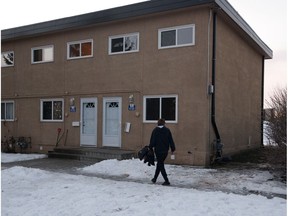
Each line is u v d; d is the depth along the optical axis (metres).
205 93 11.83
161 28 12.79
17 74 17.19
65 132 15.40
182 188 8.20
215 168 11.41
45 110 16.19
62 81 15.55
